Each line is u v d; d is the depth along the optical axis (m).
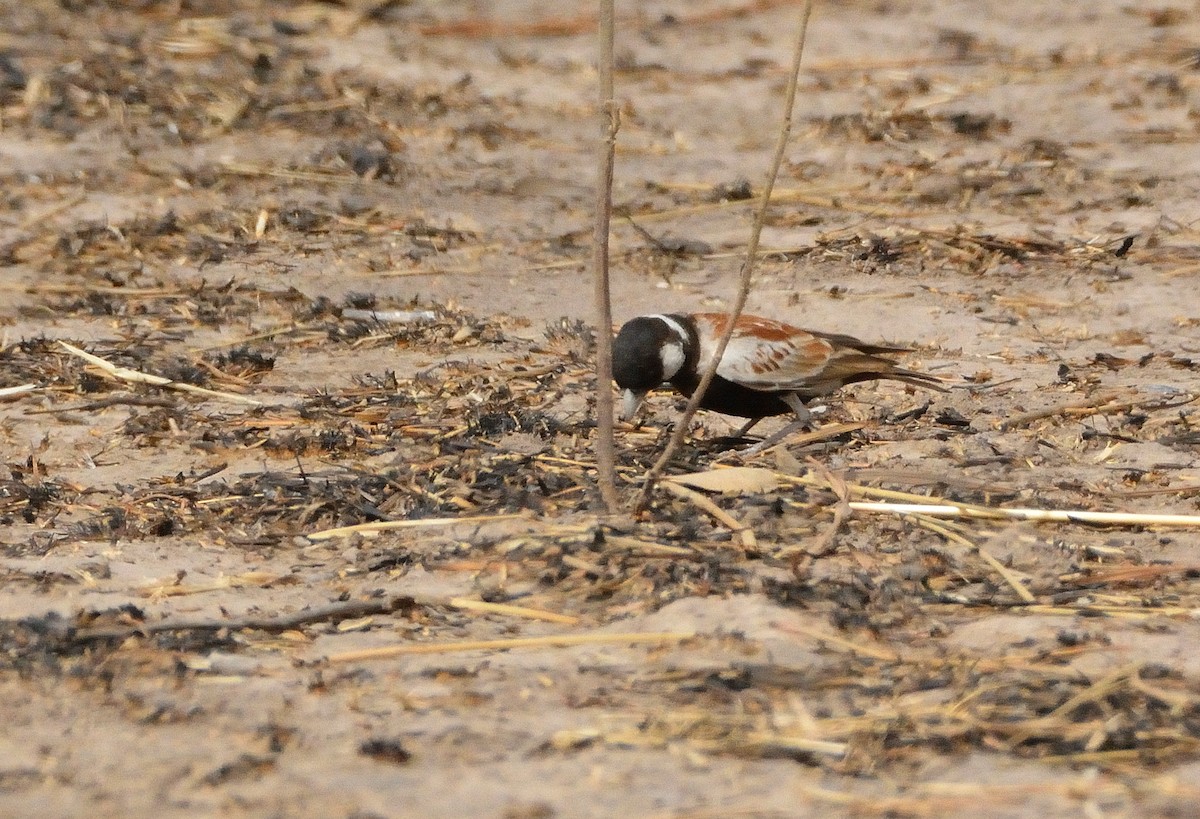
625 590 9.70
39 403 14.09
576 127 23.78
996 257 18.72
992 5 29.11
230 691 8.48
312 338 16.20
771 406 12.42
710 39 28.00
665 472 11.62
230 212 19.83
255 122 22.62
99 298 17.19
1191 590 9.87
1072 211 20.52
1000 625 9.30
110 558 10.40
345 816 7.23
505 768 7.66
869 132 23.42
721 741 7.92
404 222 19.88
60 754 7.83
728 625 9.17
